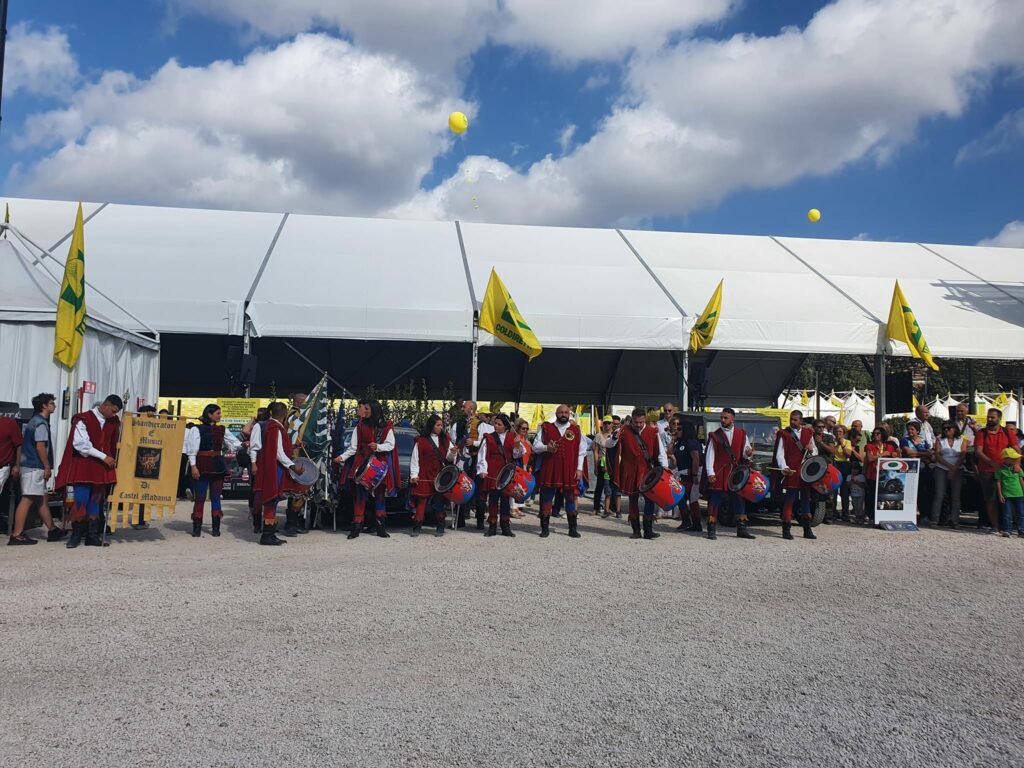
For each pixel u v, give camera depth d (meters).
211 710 4.11
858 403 35.59
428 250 23.97
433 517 12.61
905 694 4.57
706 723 4.07
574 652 5.24
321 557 8.79
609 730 3.96
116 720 3.96
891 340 21.47
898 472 12.65
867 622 6.21
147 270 20.34
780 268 25.70
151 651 5.11
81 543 9.56
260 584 7.17
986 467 12.14
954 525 12.87
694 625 6.01
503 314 19.25
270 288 20.11
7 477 9.56
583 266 23.83
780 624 6.09
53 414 11.27
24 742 3.67
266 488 9.72
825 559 9.32
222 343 25.00
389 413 18.88
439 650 5.23
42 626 5.64
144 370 16.20
